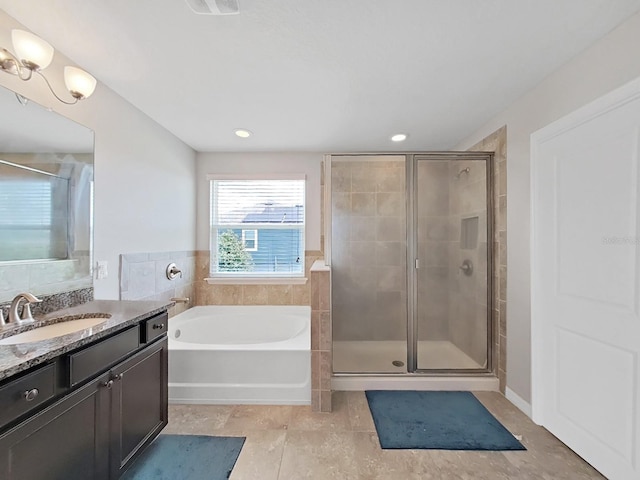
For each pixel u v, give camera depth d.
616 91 1.46
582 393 1.70
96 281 1.98
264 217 3.63
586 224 1.66
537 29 1.47
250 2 1.29
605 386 1.57
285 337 3.29
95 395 1.30
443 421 2.07
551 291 1.92
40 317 1.51
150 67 1.81
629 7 1.33
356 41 1.56
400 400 2.36
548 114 1.91
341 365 2.76
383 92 2.10
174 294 3.05
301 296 3.57
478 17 1.39
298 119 2.57
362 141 3.13
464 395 2.43
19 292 1.49
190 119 2.58
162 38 1.54
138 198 2.43
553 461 1.70
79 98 1.61
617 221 1.49
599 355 1.60
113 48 1.63
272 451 1.78
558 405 1.88
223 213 3.63
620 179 1.47
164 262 2.85
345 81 1.96
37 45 1.33
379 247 2.81
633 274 1.42
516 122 2.23
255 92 2.11
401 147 3.33
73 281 1.79
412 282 2.71
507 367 2.38
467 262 2.72
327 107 2.34
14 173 1.47
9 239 1.45
